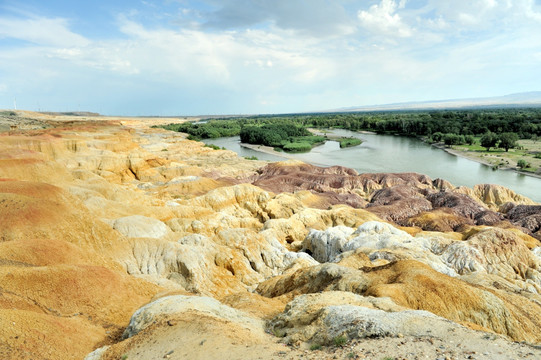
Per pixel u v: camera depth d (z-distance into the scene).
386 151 184.38
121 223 51.09
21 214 38.88
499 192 96.31
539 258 50.78
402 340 17.64
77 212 44.25
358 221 73.31
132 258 44.69
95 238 43.25
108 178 92.69
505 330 25.80
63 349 22.83
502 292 33.03
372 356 16.16
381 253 45.38
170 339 20.48
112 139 127.94
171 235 53.22
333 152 186.50
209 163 138.00
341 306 22.66
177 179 99.50
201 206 77.69
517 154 159.62
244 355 17.64
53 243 35.94
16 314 23.06
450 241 53.34
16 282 27.95
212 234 60.38
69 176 68.81
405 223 77.25
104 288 32.44
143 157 115.25
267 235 60.56
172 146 167.00
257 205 81.88
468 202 86.44
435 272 30.42
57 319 25.59
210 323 21.66
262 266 52.94
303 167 131.12
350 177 115.94
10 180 51.16
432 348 16.44
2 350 19.97
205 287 42.75
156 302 26.70
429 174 130.75
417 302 26.45
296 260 53.22
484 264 48.09
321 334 20.27
